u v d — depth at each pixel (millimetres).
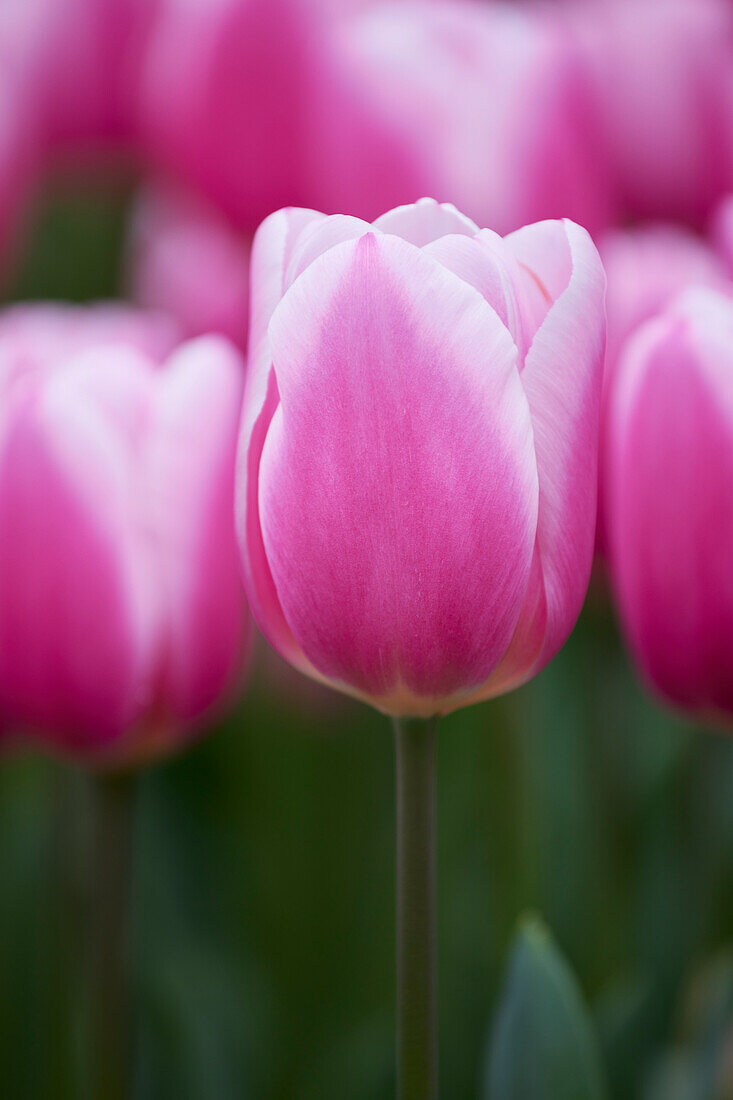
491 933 697
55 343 603
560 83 713
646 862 727
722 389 500
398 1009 486
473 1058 675
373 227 477
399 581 472
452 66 728
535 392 470
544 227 484
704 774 661
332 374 467
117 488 542
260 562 487
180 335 697
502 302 473
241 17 744
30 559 542
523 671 489
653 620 514
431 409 466
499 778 690
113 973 572
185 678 554
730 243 546
